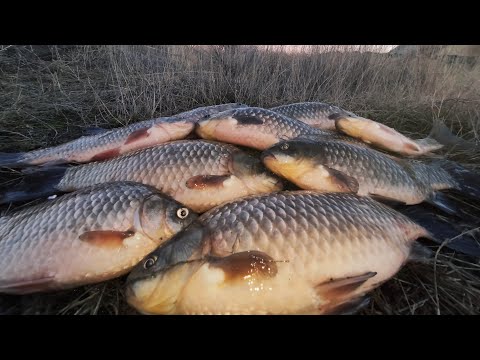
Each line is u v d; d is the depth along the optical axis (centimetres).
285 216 29
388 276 31
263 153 41
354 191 39
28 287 30
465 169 46
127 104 68
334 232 29
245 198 32
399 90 80
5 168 48
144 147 48
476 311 30
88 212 32
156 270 27
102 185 34
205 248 28
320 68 86
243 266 27
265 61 86
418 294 32
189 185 40
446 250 37
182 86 76
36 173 43
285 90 80
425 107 71
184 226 32
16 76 70
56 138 57
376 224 31
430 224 39
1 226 31
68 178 43
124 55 82
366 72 85
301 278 27
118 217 32
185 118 54
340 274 28
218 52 89
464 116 69
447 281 32
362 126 49
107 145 49
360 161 41
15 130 57
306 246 28
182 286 27
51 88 71
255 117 49
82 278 31
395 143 49
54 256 30
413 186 42
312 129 52
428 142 54
